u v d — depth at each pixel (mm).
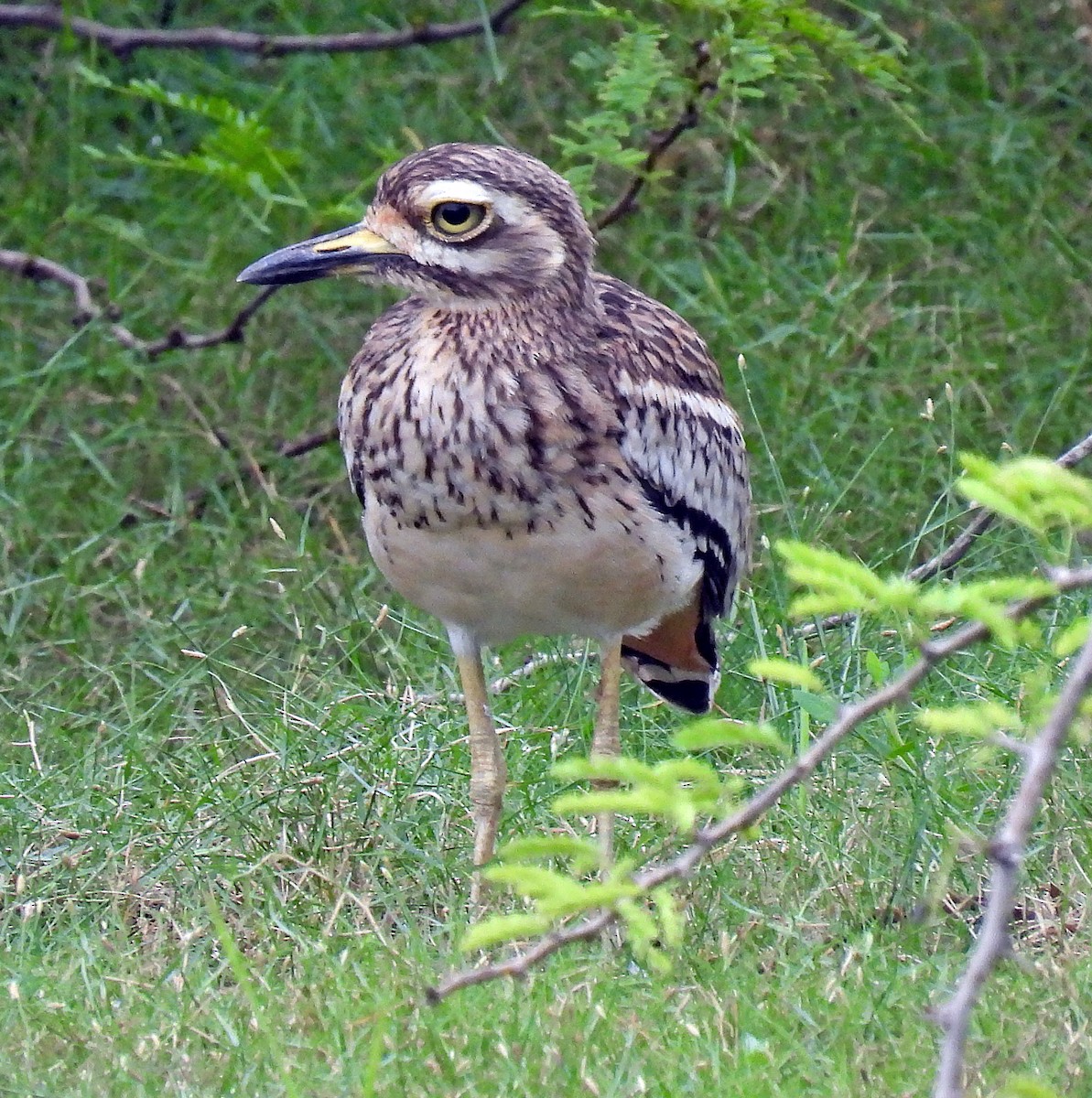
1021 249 15141
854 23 16625
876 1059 7762
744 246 15695
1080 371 14352
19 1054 7906
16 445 14141
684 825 5773
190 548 13234
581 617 9531
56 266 13750
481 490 9008
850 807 9945
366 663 11984
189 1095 7551
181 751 10891
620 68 12438
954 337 14523
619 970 8648
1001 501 5777
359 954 8727
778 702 10797
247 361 14844
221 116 12539
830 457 13641
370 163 15844
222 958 9008
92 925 9320
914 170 16016
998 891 5426
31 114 16438
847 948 8750
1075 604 11297
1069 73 16031
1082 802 9781
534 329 9133
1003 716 5832
